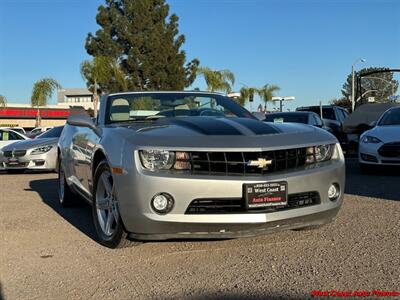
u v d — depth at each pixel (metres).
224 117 5.02
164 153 3.99
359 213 5.82
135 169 4.00
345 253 4.28
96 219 4.84
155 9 42.69
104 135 4.68
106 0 42.84
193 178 3.92
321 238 4.77
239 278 3.76
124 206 4.09
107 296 3.50
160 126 4.51
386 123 10.30
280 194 4.04
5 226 5.68
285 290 3.50
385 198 6.78
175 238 4.04
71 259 4.36
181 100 5.68
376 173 9.86
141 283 3.73
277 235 4.91
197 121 4.58
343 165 4.53
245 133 4.26
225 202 3.98
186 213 3.94
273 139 4.21
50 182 10.03
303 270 3.89
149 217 3.93
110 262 4.24
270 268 3.96
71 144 6.32
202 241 4.77
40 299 3.48
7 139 15.64
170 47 42.41
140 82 41.72
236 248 4.52
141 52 41.84
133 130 4.43
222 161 3.99
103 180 4.67
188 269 4.00
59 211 6.62
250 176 4.00
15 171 12.69
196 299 3.39
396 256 4.15
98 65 31.70
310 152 4.32
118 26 41.34
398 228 5.05
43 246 4.81
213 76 31.27
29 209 6.79
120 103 5.48
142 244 4.71
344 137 15.84
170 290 3.57
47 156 11.62
